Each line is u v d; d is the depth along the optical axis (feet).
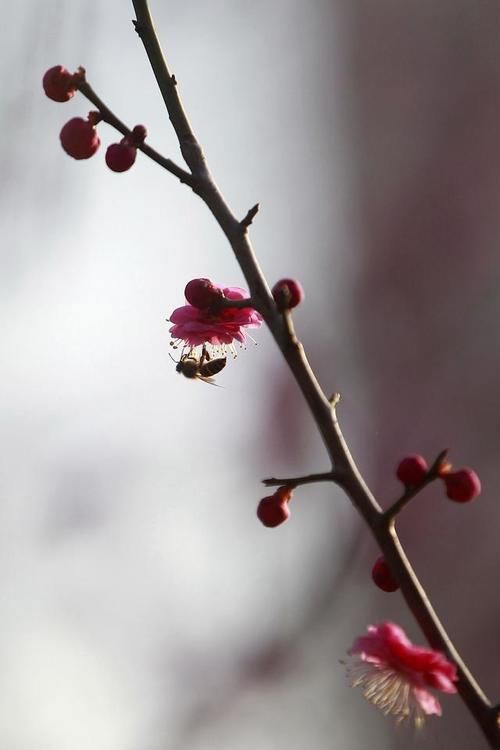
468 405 5.82
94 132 3.10
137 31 3.09
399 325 5.98
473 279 6.05
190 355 3.27
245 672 5.30
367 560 5.41
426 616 3.00
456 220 6.20
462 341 5.92
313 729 5.17
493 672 5.47
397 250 6.16
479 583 5.57
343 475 3.02
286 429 5.57
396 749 5.07
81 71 3.10
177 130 3.08
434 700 3.00
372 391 5.86
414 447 5.77
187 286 3.11
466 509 5.70
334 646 5.34
